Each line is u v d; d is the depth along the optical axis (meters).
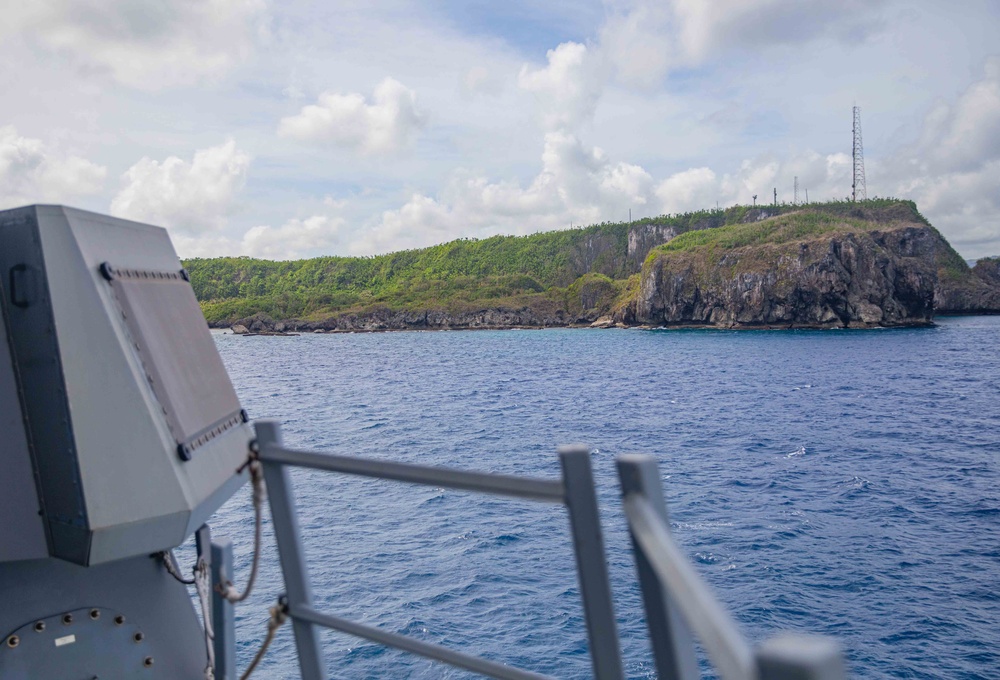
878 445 48.09
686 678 1.33
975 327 186.38
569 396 77.06
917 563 24.86
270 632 2.15
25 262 2.96
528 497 1.57
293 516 2.10
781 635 0.80
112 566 3.42
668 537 1.24
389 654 17.55
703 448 47.78
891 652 18.50
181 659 3.60
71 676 3.23
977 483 36.69
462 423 58.84
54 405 2.88
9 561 3.05
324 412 65.81
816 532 28.66
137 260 3.45
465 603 20.70
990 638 19.08
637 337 182.00
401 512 30.86
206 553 3.53
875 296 175.75
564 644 18.03
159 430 2.99
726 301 189.12
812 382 85.94
